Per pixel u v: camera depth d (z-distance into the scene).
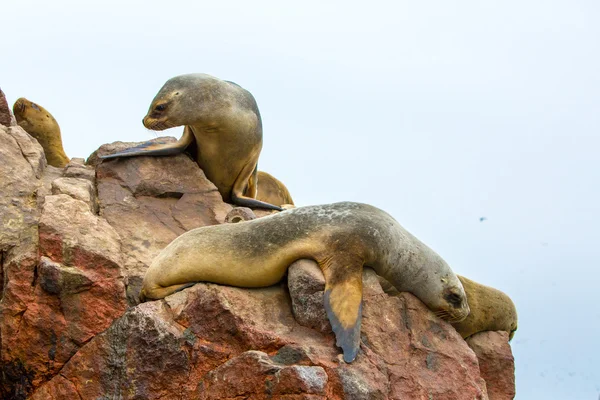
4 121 40.25
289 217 32.06
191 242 32.09
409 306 32.31
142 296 32.41
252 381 28.84
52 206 33.69
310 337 30.36
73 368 30.95
